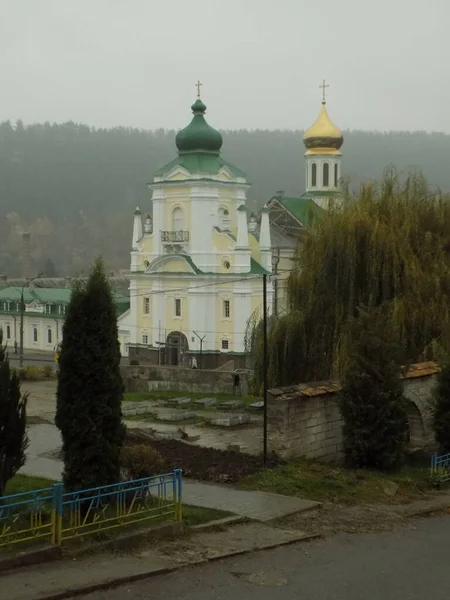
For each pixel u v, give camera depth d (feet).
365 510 75.92
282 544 63.26
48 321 323.16
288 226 299.58
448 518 75.87
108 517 61.57
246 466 87.86
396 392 89.81
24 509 60.85
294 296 116.88
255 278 255.91
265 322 92.68
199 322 259.19
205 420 123.54
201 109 267.39
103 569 54.24
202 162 264.11
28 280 349.61
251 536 65.05
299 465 88.17
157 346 267.59
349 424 90.27
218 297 260.62
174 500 65.26
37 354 311.88
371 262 112.06
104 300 62.54
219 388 161.58
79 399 61.93
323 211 122.83
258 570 56.80
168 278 265.13
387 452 89.40
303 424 92.38
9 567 53.06
